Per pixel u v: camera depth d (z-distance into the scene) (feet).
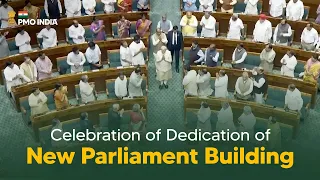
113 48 51.47
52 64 50.49
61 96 44.55
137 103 44.29
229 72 47.67
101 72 47.39
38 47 54.90
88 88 45.85
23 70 47.60
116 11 57.82
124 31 52.70
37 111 44.50
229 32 53.21
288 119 42.57
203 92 47.06
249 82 44.88
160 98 49.47
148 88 50.52
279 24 51.60
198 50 48.78
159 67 48.80
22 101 45.21
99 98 48.62
